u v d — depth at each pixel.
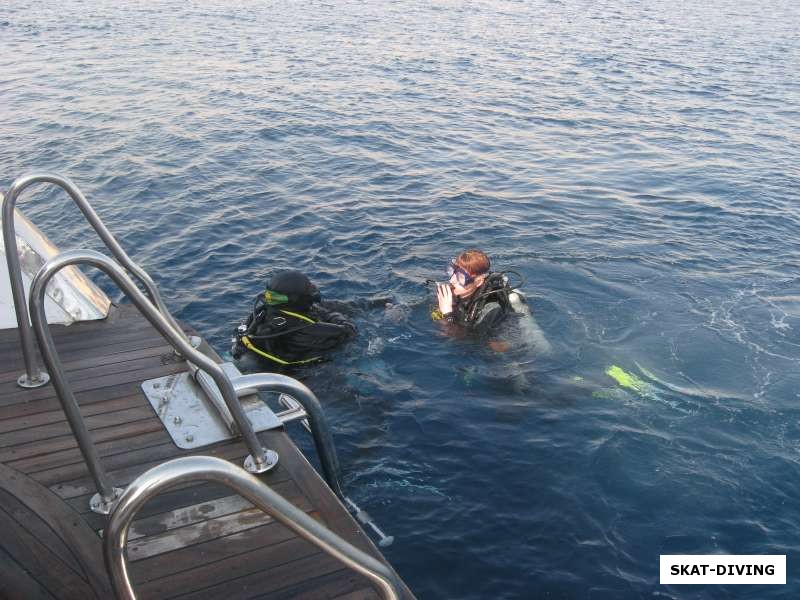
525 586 3.57
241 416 2.94
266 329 5.34
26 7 28.53
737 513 4.02
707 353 5.71
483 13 29.28
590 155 11.77
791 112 14.98
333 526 2.82
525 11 30.38
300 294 5.38
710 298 6.77
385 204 9.20
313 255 7.61
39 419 3.43
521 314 6.07
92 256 2.52
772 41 24.83
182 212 8.77
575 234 8.40
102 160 10.69
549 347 5.71
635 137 12.88
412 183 10.08
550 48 22.02
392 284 6.96
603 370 5.42
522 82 17.17
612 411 4.90
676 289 6.95
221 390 2.84
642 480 4.25
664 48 22.73
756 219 9.08
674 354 5.69
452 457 4.46
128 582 1.86
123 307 4.70
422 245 7.94
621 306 6.54
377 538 3.83
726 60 20.92
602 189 10.10
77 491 2.96
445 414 4.86
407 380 5.25
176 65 17.73
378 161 10.99
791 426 4.76
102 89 15.24
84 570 2.56
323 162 10.85
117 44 20.66
